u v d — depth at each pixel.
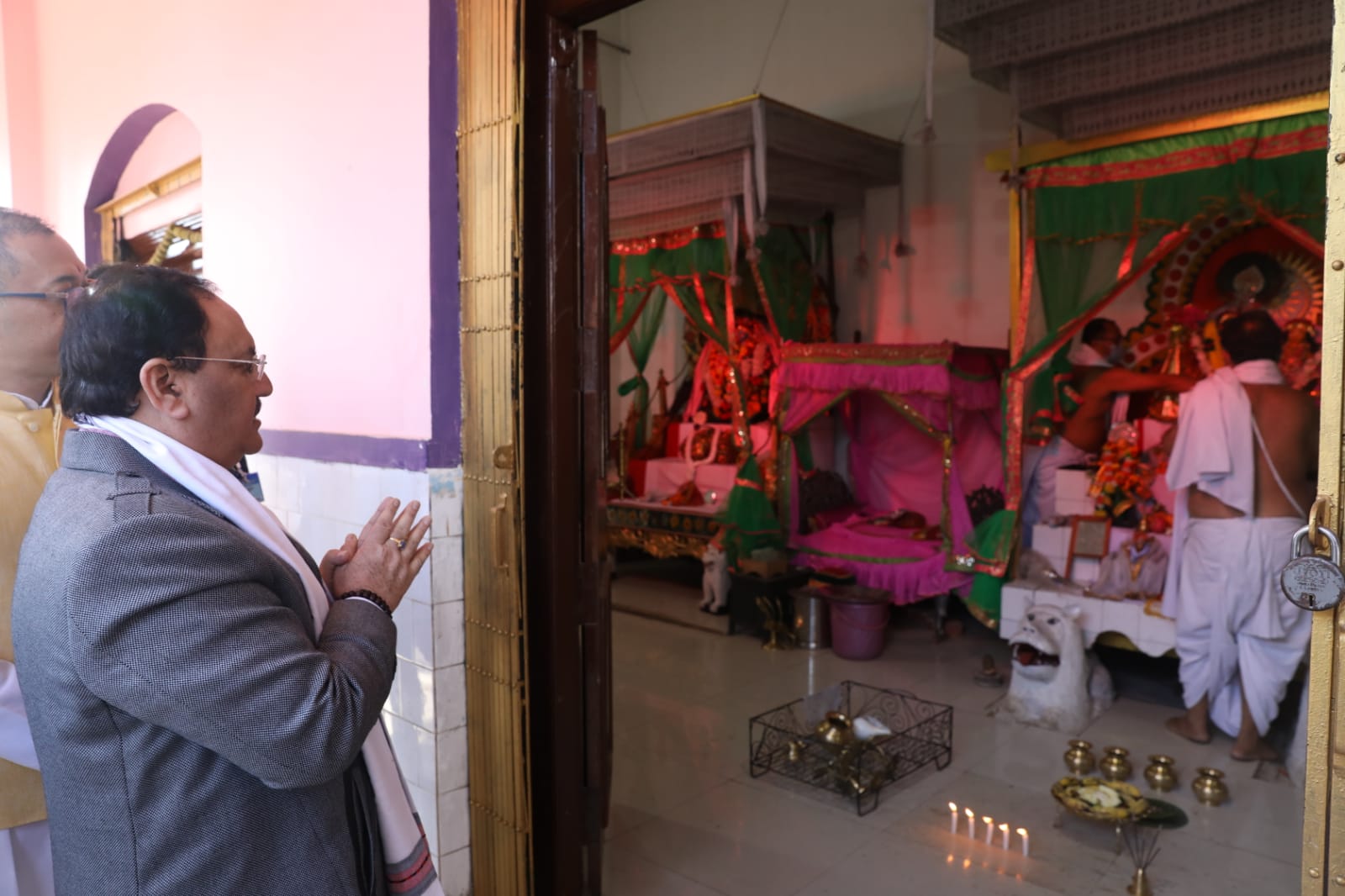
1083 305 4.77
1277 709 3.52
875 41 6.53
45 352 1.64
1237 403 3.53
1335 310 1.07
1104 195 4.83
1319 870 1.10
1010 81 4.48
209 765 1.11
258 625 1.08
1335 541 1.07
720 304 6.31
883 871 2.79
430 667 2.35
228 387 1.25
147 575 1.02
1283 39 3.64
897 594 5.23
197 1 3.37
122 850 1.09
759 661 4.93
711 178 5.38
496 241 2.23
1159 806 2.92
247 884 1.13
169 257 4.60
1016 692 4.10
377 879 1.34
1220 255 5.11
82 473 1.16
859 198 6.52
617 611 5.98
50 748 1.12
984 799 3.27
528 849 2.28
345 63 2.59
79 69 4.48
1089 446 5.08
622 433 7.18
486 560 2.31
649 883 2.71
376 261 2.50
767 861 2.84
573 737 2.42
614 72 8.21
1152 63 3.96
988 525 4.94
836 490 6.24
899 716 4.07
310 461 2.75
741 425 5.82
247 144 3.09
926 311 6.40
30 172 5.03
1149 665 4.82
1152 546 4.26
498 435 2.26
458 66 2.31
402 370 2.43
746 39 7.28
